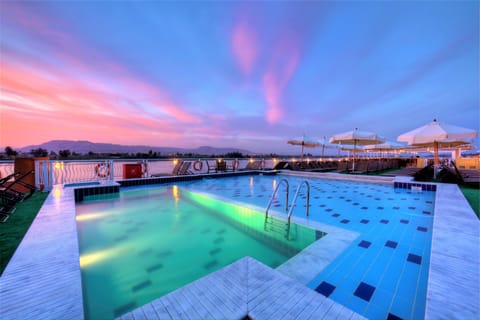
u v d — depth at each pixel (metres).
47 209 3.38
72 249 1.98
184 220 4.23
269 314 1.06
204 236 3.44
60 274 1.56
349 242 2.53
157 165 9.76
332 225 3.26
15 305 1.22
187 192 6.37
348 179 8.53
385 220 3.52
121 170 7.98
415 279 1.83
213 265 2.58
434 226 2.43
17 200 4.16
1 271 1.81
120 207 5.04
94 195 5.71
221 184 7.92
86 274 2.36
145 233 3.55
